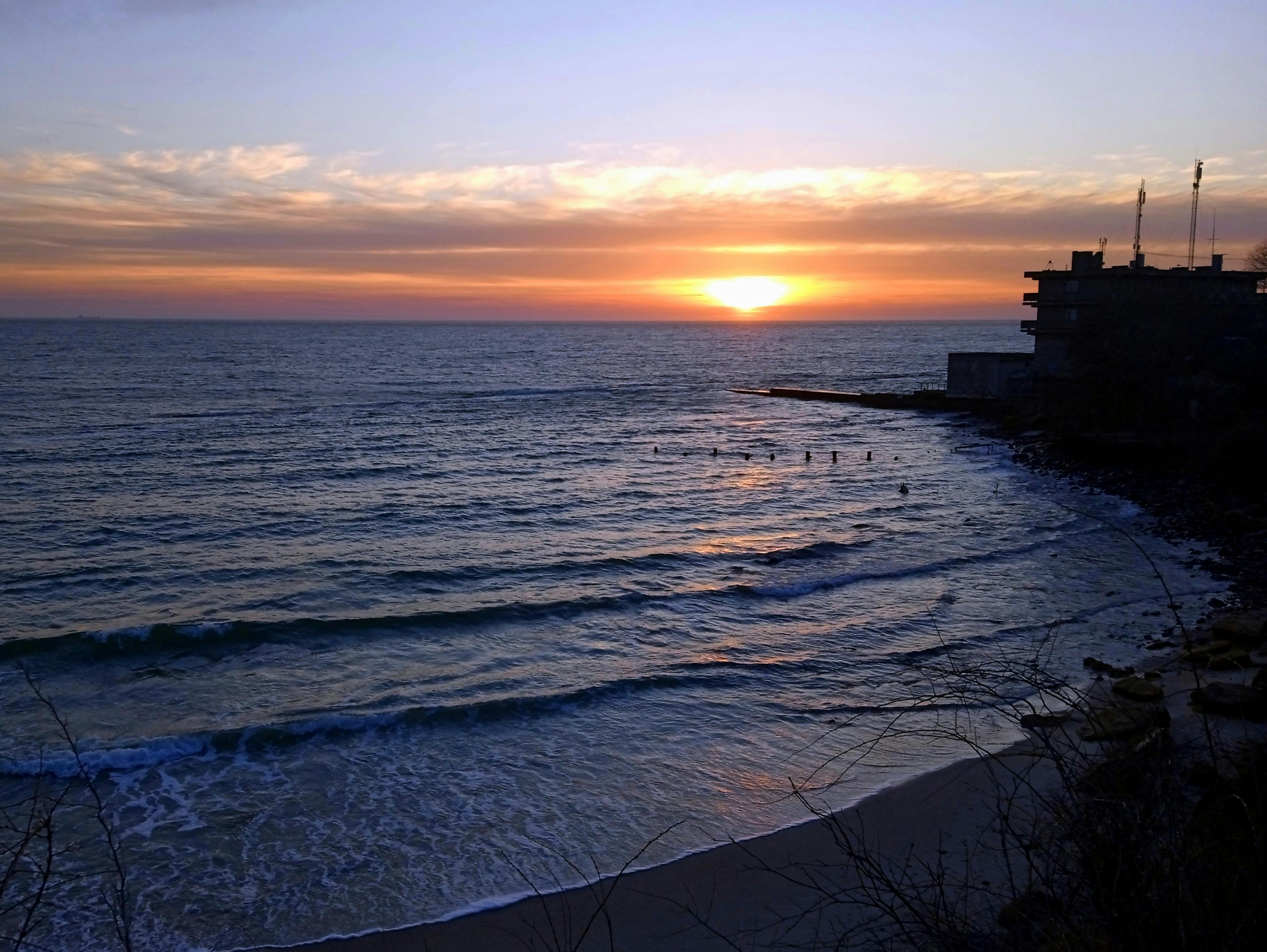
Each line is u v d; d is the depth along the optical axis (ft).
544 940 29.78
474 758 46.42
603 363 489.67
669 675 57.41
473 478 139.44
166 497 119.24
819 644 63.67
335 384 325.83
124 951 31.35
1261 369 152.35
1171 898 14.16
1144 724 18.57
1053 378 193.26
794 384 351.67
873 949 26.53
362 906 34.22
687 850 37.88
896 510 115.55
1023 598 74.28
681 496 126.11
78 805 41.01
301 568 85.35
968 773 43.19
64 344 590.55
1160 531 99.45
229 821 40.14
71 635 61.57
